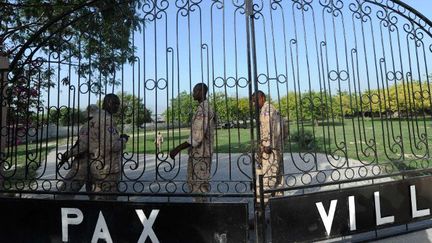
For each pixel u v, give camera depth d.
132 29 4.00
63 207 3.63
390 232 4.33
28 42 4.08
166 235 3.48
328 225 3.65
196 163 4.39
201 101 4.52
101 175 4.18
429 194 4.14
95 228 3.57
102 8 4.15
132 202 3.53
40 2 6.09
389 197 3.94
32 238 3.67
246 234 3.39
